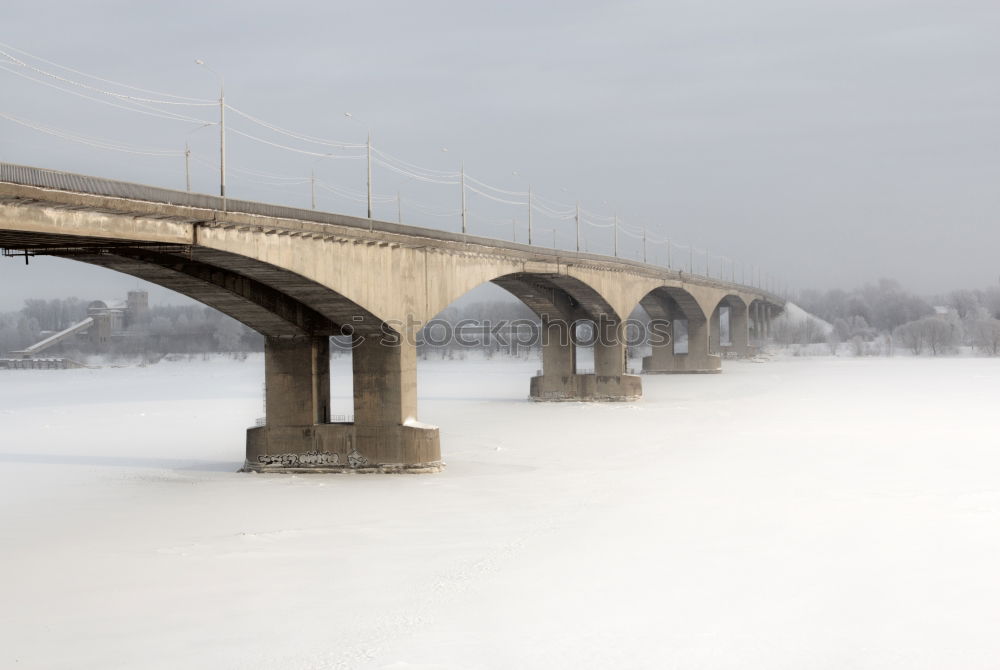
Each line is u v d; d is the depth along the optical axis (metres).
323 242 50.75
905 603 30.05
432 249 63.19
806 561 35.03
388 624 28.70
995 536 38.53
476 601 30.84
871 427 76.25
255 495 48.94
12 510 45.28
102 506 46.22
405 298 59.41
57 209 35.66
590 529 40.69
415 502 46.91
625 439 70.44
